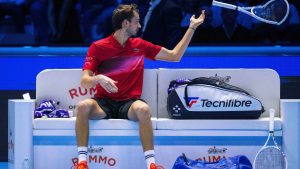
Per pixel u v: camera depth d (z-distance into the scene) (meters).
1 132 14.72
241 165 11.14
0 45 15.45
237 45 15.56
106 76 11.95
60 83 12.38
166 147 11.78
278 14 13.17
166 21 15.53
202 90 11.76
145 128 11.23
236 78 12.32
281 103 11.84
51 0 15.50
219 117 11.80
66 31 15.63
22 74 14.81
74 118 11.97
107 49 11.95
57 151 11.80
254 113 11.77
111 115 11.86
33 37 15.59
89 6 15.59
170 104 11.79
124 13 11.84
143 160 11.77
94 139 11.71
